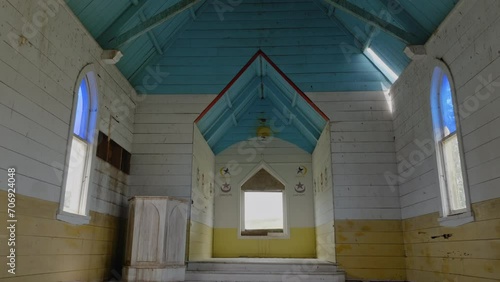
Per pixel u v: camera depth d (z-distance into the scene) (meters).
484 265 4.22
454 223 4.84
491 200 4.09
